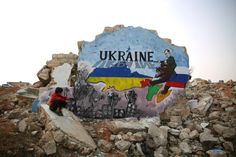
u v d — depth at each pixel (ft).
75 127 18.95
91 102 22.27
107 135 19.61
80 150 17.43
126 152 18.19
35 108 21.88
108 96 22.47
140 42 23.70
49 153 16.76
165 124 21.85
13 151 16.37
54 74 23.25
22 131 18.16
